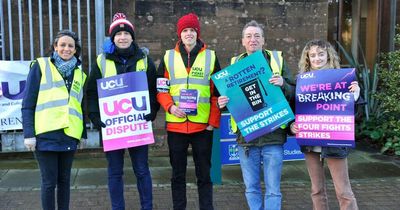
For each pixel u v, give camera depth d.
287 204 4.84
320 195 3.79
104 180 5.66
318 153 3.72
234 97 3.78
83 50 6.72
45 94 3.77
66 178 3.97
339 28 8.70
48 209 3.85
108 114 3.95
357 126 8.02
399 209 4.72
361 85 8.00
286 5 7.06
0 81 6.29
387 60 7.57
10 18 6.41
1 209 4.60
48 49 6.65
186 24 4.00
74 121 3.85
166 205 4.79
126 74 3.94
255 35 3.79
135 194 5.12
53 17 6.63
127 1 6.73
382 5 8.64
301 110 3.68
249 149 3.81
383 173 6.07
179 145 4.09
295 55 7.12
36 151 3.80
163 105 4.03
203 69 4.04
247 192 3.83
